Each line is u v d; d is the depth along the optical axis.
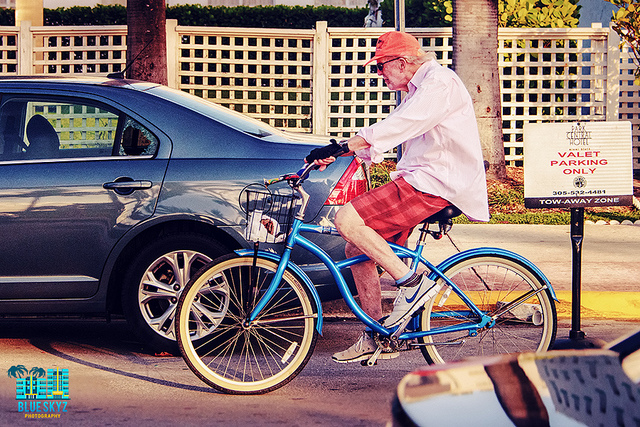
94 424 3.80
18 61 13.38
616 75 12.75
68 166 4.85
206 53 12.98
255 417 3.93
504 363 2.41
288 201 4.62
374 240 4.10
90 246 4.80
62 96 4.98
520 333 4.50
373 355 4.23
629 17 10.27
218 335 4.66
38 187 4.80
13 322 6.00
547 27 13.05
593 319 6.12
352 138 4.02
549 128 5.04
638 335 2.52
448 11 13.52
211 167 4.86
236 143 4.94
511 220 9.95
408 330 4.36
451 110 4.05
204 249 4.83
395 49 4.16
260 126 5.36
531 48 12.84
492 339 4.52
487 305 4.49
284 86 13.04
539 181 5.06
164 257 4.82
